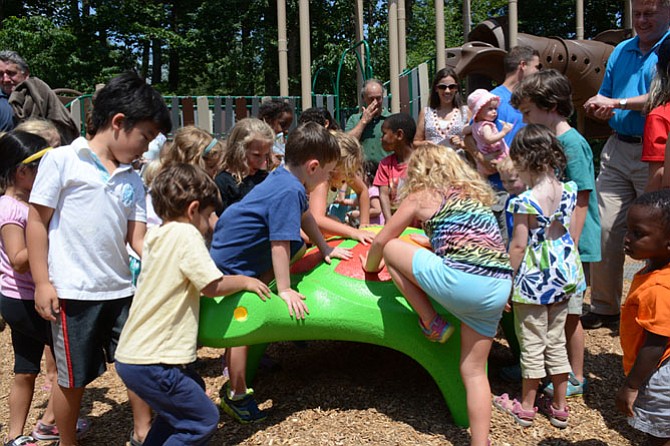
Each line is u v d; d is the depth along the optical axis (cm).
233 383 332
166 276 263
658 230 241
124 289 299
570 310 354
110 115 283
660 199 244
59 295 280
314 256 354
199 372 416
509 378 386
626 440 312
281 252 302
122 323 298
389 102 961
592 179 359
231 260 316
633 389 243
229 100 874
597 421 332
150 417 317
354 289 324
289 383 386
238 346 304
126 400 383
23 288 308
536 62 462
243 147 398
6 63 538
